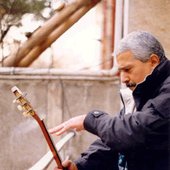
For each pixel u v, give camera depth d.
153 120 1.47
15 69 3.65
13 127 3.69
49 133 1.68
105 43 3.73
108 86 3.59
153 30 3.29
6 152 3.71
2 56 3.91
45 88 3.65
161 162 1.57
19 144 3.69
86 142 3.61
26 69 3.65
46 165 1.82
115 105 3.59
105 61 3.73
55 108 3.64
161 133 1.49
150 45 1.56
